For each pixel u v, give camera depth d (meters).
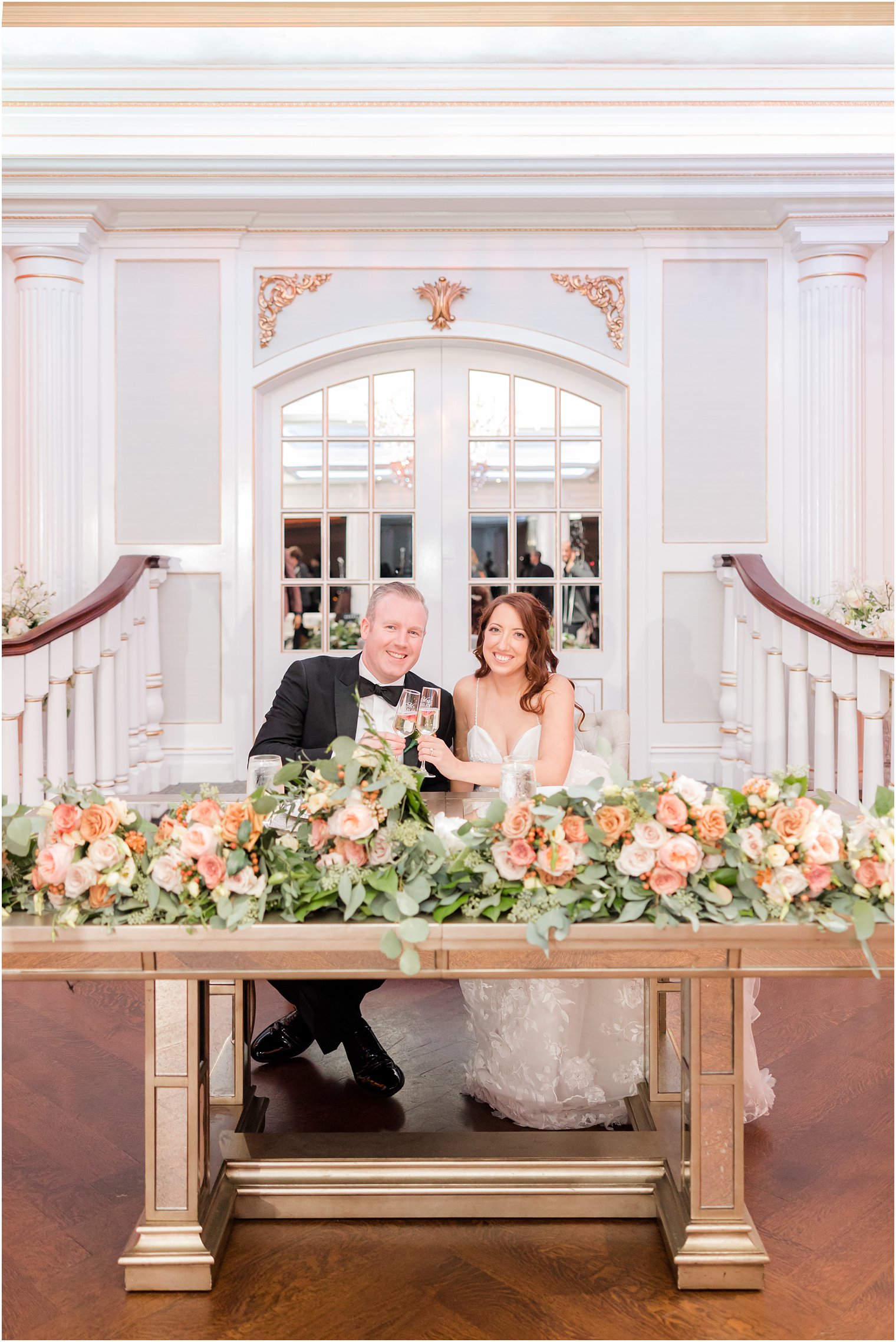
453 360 5.20
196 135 4.68
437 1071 2.54
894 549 5.20
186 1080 1.75
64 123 4.66
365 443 5.23
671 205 4.80
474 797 2.35
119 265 5.01
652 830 1.58
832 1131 2.24
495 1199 1.93
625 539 5.21
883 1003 2.93
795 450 5.11
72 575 4.98
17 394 4.93
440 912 1.58
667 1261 1.80
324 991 2.25
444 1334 1.61
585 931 1.57
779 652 4.47
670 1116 2.12
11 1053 2.63
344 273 5.03
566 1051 2.22
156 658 4.94
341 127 4.70
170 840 1.62
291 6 4.09
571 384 5.22
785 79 4.63
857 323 4.94
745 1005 2.22
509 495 5.25
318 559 5.26
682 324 5.07
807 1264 1.79
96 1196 2.00
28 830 1.60
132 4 4.05
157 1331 1.62
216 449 5.06
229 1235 1.88
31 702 4.01
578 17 4.18
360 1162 1.96
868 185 4.62
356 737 2.73
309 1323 1.63
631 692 5.18
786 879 1.57
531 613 2.69
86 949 1.58
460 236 5.02
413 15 4.13
